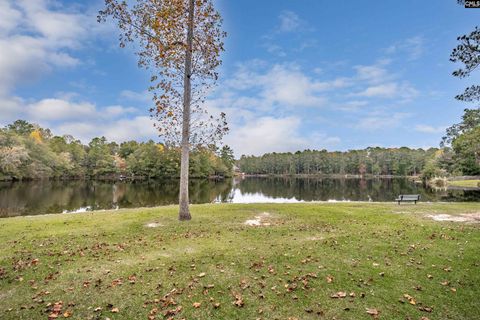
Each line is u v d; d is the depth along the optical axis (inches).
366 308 193.2
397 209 611.8
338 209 612.7
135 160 3043.8
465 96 465.7
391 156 4749.0
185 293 216.5
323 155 5305.1
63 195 1393.9
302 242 347.9
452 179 2429.9
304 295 211.6
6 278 246.7
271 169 5782.5
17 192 1475.1
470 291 216.7
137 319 183.2
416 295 211.3
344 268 261.9
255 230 417.7
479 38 395.5
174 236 387.9
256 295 212.5
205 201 1239.5
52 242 356.5
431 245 330.0
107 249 327.9
